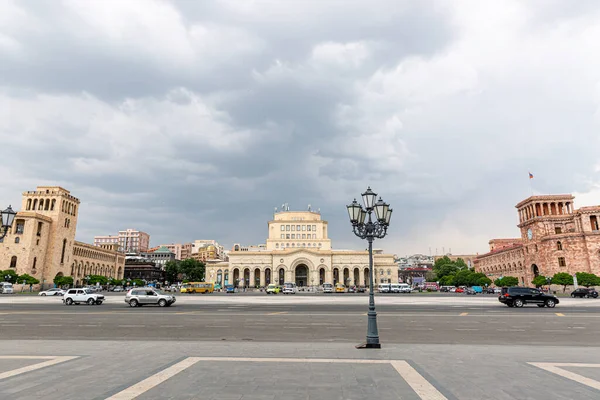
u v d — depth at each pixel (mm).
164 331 21641
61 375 10211
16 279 103000
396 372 10656
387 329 22797
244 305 46594
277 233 162125
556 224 112250
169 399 8094
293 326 24109
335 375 10258
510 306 43562
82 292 48688
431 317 30562
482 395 8516
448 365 11641
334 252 148250
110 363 11781
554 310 38406
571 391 8867
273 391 8711
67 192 133625
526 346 16094
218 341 17594
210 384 9289
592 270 99750
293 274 143875
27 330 22062
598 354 13875
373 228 16719
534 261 116000
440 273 160625
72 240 134625
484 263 171500
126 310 37781
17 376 10117
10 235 113375
